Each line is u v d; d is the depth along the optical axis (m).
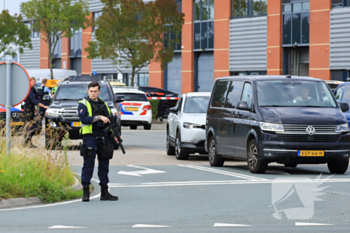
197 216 12.60
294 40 65.94
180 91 78.62
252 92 21.09
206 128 24.55
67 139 18.61
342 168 20.12
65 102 30.06
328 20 62.84
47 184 15.82
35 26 71.12
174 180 19.03
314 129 19.44
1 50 77.69
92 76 33.00
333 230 10.84
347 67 61.44
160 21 61.88
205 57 76.31
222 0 72.94
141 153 29.67
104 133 14.91
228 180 18.78
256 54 69.56
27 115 29.86
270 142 19.47
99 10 89.25
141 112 47.22
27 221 12.12
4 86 18.59
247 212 13.04
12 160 17.08
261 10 69.19
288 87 21.36
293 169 22.45
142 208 13.80
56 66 98.31
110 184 18.27
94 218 12.45
